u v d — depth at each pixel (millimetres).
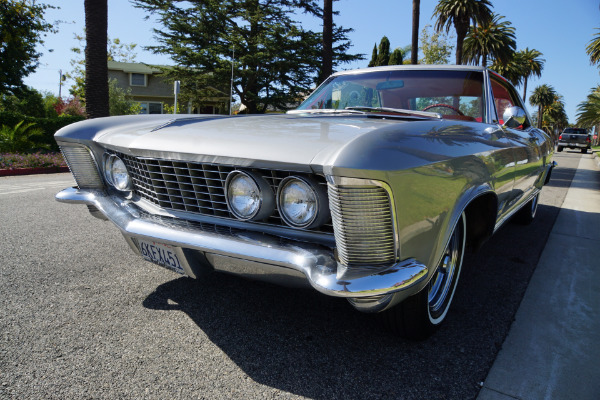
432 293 2008
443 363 1780
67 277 2613
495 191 2189
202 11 25484
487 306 2375
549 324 2168
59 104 29594
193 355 1794
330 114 2412
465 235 2141
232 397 1529
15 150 10836
